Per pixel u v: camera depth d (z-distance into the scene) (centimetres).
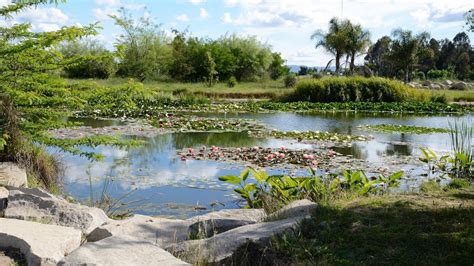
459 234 402
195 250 405
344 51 4312
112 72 3716
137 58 3884
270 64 4672
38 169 750
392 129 1550
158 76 4034
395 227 423
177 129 1455
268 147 1164
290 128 1568
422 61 6750
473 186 620
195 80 4100
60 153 1011
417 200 495
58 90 731
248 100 2673
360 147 1202
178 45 4231
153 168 916
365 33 4272
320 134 1380
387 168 938
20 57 689
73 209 509
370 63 5831
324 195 600
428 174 895
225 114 1986
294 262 385
